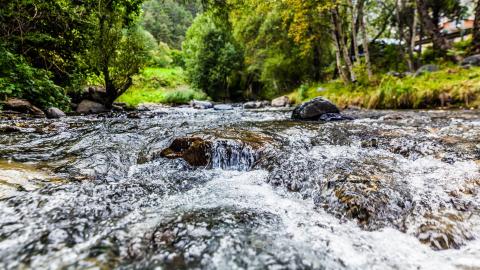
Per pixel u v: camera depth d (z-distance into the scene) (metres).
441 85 10.29
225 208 2.43
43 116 8.63
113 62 12.18
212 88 29.70
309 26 17.53
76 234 1.88
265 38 24.34
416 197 2.52
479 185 2.76
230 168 3.94
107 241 1.81
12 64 8.55
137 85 27.02
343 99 13.84
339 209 2.40
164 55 48.97
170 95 23.66
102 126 6.66
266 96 29.47
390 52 21.89
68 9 10.78
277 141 4.59
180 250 1.72
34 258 1.60
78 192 2.55
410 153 3.92
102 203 2.38
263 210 2.42
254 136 4.66
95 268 1.52
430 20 16.19
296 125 6.55
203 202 2.59
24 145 4.50
